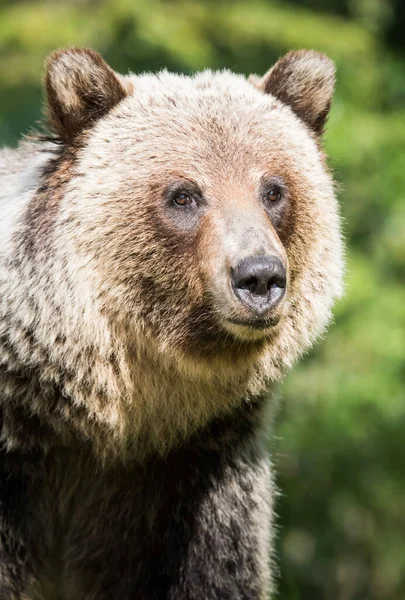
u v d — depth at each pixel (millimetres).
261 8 27109
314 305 10461
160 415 10344
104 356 10055
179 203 9875
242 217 9477
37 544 10625
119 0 25484
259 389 10477
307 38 26578
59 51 10180
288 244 10133
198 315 9852
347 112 24000
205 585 10555
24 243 10047
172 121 10156
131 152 10086
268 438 11078
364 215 23625
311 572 23266
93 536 10812
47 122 10586
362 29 27516
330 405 22047
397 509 23391
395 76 26047
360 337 22219
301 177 10297
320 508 23156
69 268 9898
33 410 10141
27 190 10367
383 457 22688
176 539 10562
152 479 10641
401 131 24047
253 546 10758
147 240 9906
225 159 9906
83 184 10047
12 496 10289
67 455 10578
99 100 10320
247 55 27188
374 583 23469
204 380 10141
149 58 26188
